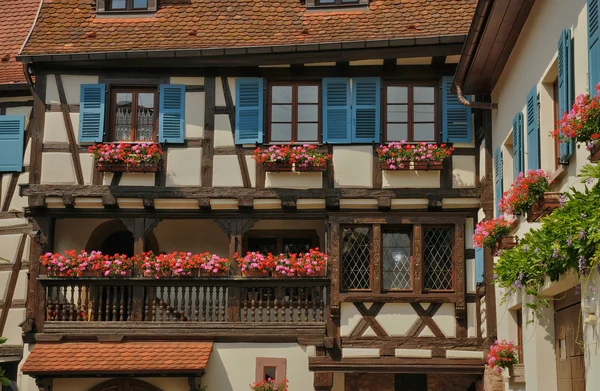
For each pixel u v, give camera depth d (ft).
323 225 55.31
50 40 52.42
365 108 50.72
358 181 50.21
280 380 49.70
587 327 27.55
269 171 50.24
